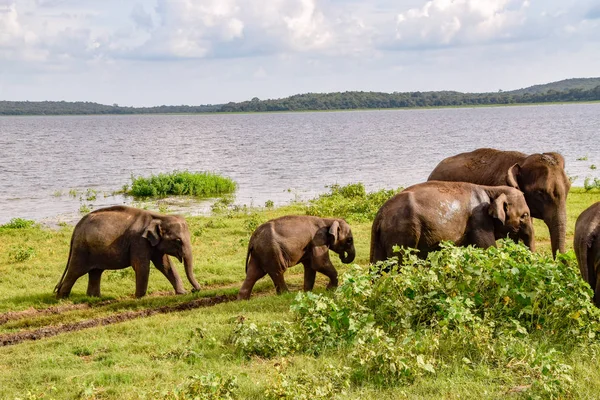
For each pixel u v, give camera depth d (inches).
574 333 288.4
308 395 241.4
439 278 326.6
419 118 6766.7
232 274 511.8
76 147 3006.9
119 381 278.8
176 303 434.6
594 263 309.7
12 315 416.2
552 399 227.6
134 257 454.6
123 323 377.4
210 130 5078.7
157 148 2864.2
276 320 345.4
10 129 5915.4
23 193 1309.1
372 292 329.7
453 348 281.6
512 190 414.3
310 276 450.9
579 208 756.6
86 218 457.4
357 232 653.3
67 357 315.9
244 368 285.7
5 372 299.7
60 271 532.4
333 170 1711.4
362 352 268.7
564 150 2160.4
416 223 381.7
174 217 466.3
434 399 233.9
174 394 242.1
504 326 298.0
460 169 519.2
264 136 3846.0
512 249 341.1
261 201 1118.4
